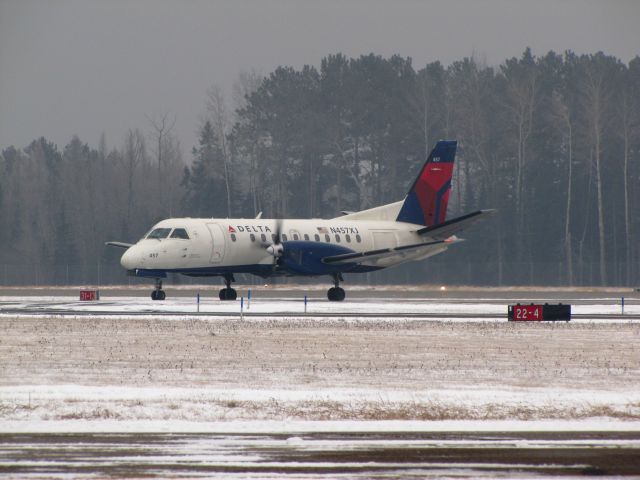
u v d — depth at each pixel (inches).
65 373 3437.5
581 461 2132.1
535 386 3203.7
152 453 2186.3
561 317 5625.0
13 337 4530.0
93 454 2172.7
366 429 2474.2
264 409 2719.0
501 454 2196.1
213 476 1991.9
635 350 4183.1
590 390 3117.6
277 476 1995.6
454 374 3474.4
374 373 3486.7
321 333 4778.5
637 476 2012.8
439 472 2037.4
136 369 3545.8
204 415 2640.3
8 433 2399.1
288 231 7810.0
